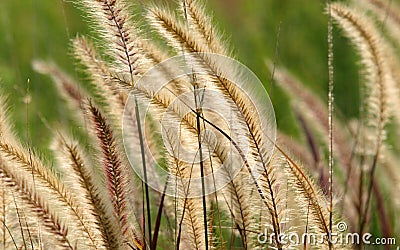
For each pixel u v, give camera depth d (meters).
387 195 1.85
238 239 1.65
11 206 1.48
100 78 1.60
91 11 1.46
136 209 1.58
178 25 1.46
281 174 1.49
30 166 1.45
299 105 1.92
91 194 1.45
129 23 1.46
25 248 1.46
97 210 1.45
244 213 1.52
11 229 1.49
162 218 1.71
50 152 1.79
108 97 1.60
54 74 1.82
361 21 1.76
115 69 1.47
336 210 1.55
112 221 1.46
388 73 1.79
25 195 1.45
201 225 1.51
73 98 1.78
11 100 2.21
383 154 1.83
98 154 1.47
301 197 1.49
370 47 1.77
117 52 1.46
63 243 1.46
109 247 1.46
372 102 1.81
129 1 1.46
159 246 1.65
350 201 1.78
